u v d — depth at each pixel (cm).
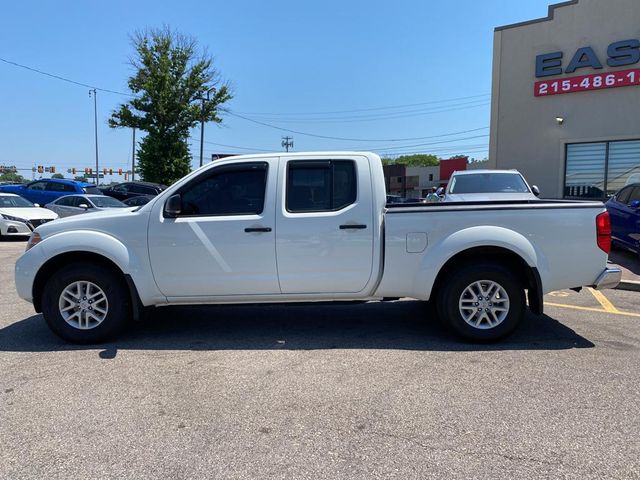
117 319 509
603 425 332
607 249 503
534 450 303
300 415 351
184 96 3306
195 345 509
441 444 310
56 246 500
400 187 7512
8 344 514
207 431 329
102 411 358
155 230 502
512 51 1612
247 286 508
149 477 279
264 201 504
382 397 379
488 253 511
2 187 2208
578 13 1485
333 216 502
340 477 277
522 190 984
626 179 1458
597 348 492
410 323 592
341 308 671
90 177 7212
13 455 301
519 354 475
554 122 1552
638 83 1404
